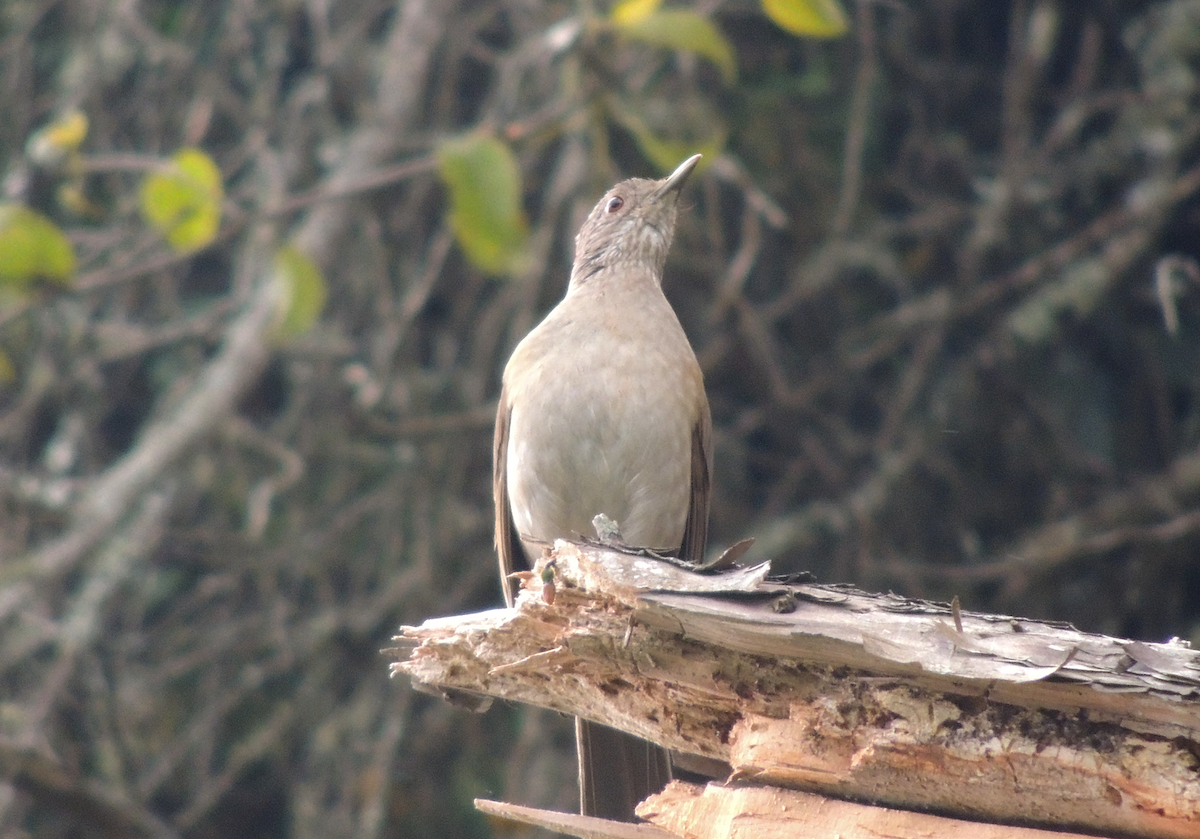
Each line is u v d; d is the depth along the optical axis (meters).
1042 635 4.32
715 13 12.89
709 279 12.97
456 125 13.72
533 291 12.16
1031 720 4.39
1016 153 12.38
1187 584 12.79
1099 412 12.96
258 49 14.02
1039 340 12.24
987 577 12.23
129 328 12.20
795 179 13.17
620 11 9.08
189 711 12.93
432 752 12.69
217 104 13.57
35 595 10.85
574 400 7.82
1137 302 13.06
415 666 5.52
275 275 10.62
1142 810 4.32
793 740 4.72
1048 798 4.44
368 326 13.37
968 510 12.55
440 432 11.97
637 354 7.92
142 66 14.02
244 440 11.52
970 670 4.27
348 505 13.11
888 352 12.77
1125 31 13.29
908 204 13.90
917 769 4.54
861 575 11.90
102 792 10.45
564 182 12.14
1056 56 13.82
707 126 12.05
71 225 13.14
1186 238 13.03
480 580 12.73
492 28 14.06
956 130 13.85
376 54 13.48
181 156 9.50
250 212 9.88
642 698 5.09
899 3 13.23
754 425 13.27
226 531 12.53
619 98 10.49
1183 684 4.13
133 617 12.51
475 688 5.48
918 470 12.56
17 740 10.33
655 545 8.05
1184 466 11.80
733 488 12.66
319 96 12.66
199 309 13.25
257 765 13.15
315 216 12.03
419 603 12.22
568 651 5.02
